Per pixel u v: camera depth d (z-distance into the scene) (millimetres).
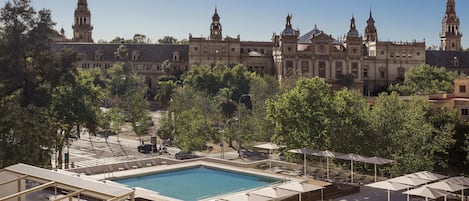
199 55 183250
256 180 63938
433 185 47219
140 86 166750
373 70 190125
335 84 172875
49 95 76500
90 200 42344
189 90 128375
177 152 100375
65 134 80062
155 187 59844
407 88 152875
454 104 94250
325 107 75062
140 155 95062
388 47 190375
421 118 66188
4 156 55656
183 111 101000
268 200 44562
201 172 68438
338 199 56188
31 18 75625
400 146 64438
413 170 59969
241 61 185750
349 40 175250
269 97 120188
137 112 118562
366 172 70000
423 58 193125
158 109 177250
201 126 93562
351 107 74375
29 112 64125
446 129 64500
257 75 166750
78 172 64312
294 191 45344
